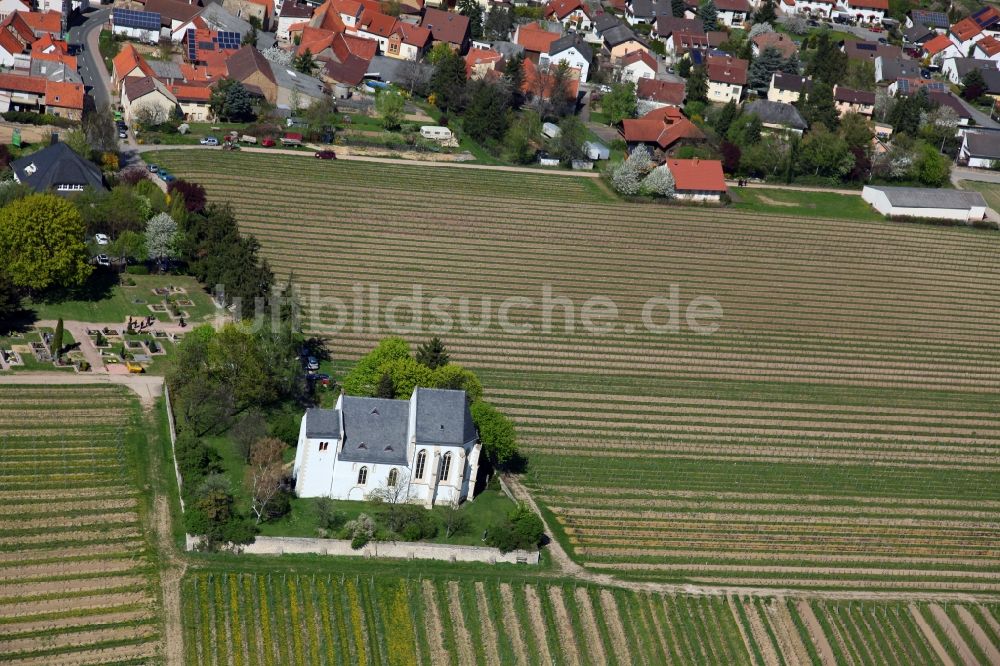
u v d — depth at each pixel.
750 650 154.12
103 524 157.12
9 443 169.25
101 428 175.75
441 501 166.38
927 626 163.00
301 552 155.12
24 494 160.25
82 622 141.62
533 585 156.38
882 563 175.12
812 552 175.12
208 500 155.62
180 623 143.50
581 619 153.00
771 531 178.75
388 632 146.25
